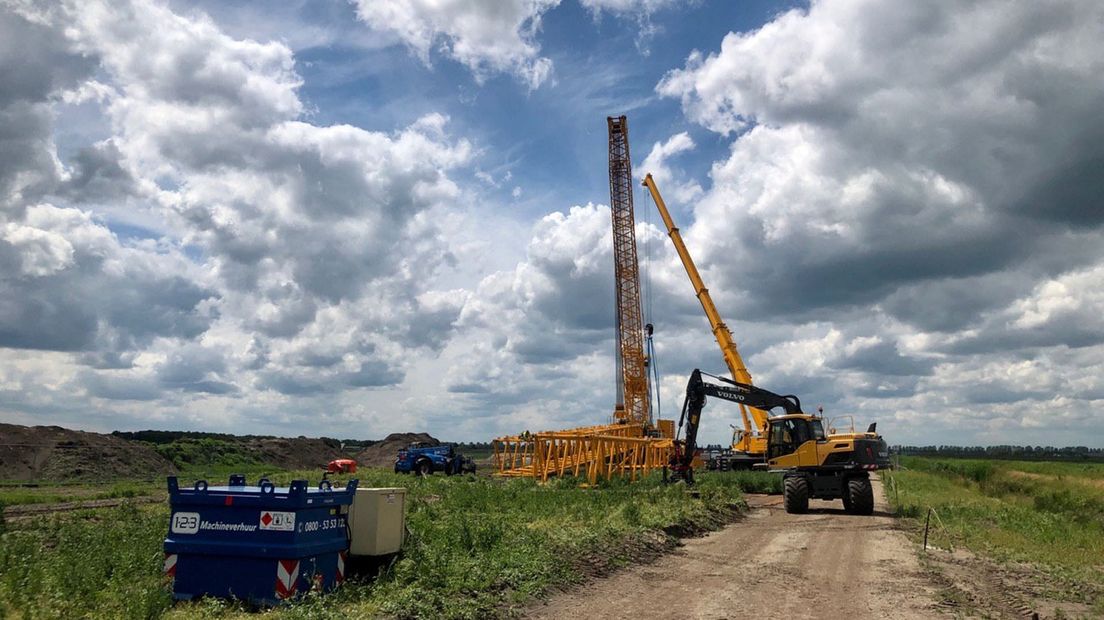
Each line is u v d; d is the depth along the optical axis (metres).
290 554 10.46
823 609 11.87
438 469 49.00
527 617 11.12
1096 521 28.64
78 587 10.68
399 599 10.65
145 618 9.58
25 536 14.88
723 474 42.16
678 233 66.50
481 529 15.55
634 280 76.94
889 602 12.41
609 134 78.88
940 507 29.50
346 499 11.70
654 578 14.22
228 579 10.62
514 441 43.69
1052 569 16.14
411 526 16.41
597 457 36.91
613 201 78.19
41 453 47.59
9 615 9.55
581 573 13.89
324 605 10.13
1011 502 40.91
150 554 12.57
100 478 46.78
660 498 25.55
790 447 29.77
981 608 12.13
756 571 15.14
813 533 21.55
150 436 68.81
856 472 28.33
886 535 21.08
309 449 74.62
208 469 58.31
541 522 19.06
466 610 10.81
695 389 33.41
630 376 75.00
